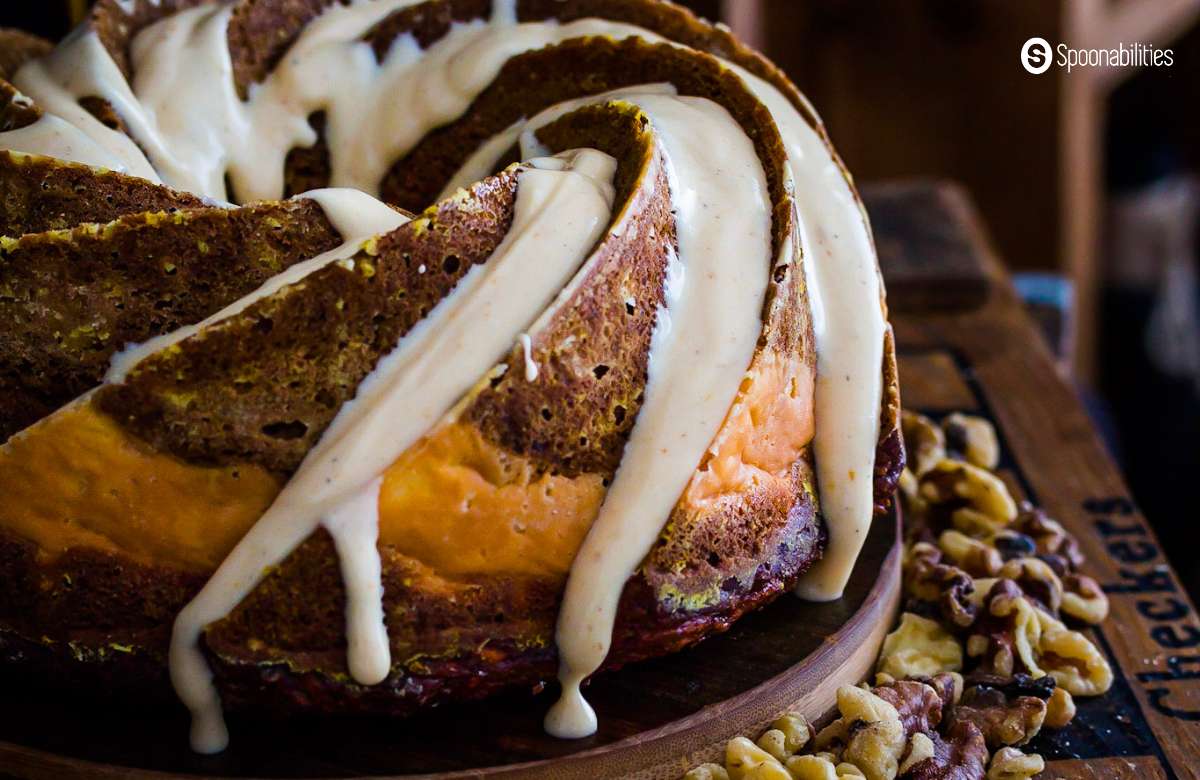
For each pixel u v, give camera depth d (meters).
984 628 0.71
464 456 0.63
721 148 0.68
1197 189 1.44
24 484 0.64
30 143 0.67
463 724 0.66
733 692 0.67
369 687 0.64
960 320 0.93
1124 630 0.73
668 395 0.65
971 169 1.27
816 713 0.68
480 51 0.73
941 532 0.77
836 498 0.69
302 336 0.63
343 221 0.64
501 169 0.72
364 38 0.74
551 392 0.64
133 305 0.63
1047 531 0.76
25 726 0.66
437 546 0.64
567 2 0.74
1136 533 0.78
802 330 0.67
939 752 0.67
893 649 0.71
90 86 0.70
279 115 0.73
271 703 0.65
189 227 0.63
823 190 0.70
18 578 0.65
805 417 0.68
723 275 0.66
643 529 0.64
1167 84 1.40
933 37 1.24
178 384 0.63
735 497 0.66
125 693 0.66
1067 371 1.08
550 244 0.64
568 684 0.65
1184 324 1.45
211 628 0.64
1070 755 0.68
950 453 0.82
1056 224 1.27
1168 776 0.68
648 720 0.66
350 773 0.64
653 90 0.70
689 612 0.66
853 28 1.25
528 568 0.65
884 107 1.27
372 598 0.63
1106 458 0.83
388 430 0.63
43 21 0.90
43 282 0.63
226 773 0.64
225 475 0.63
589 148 0.67
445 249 0.63
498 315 0.63
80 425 0.63
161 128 0.71
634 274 0.65
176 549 0.64
